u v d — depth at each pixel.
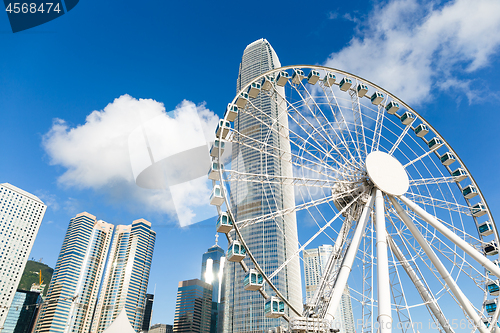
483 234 42.41
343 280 33.66
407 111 45.75
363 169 40.97
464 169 44.84
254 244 149.38
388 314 29.67
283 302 33.41
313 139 40.47
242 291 152.12
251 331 140.88
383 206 37.50
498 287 36.75
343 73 44.81
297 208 37.56
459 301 35.53
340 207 41.12
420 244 38.22
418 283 39.00
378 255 33.47
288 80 43.25
